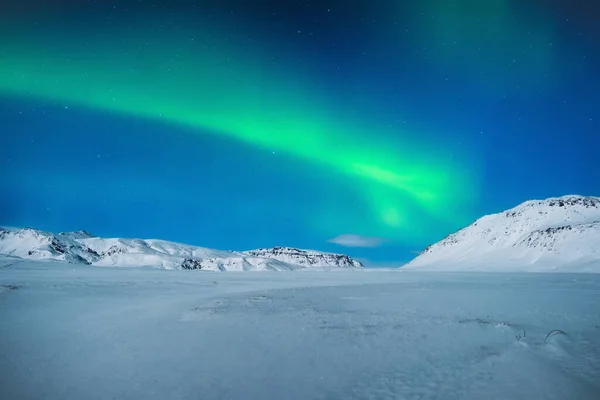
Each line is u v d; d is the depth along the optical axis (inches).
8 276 2236.7
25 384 321.1
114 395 294.4
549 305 813.2
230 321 637.3
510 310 739.4
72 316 705.6
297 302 946.1
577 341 432.8
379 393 286.0
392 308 803.4
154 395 292.8
